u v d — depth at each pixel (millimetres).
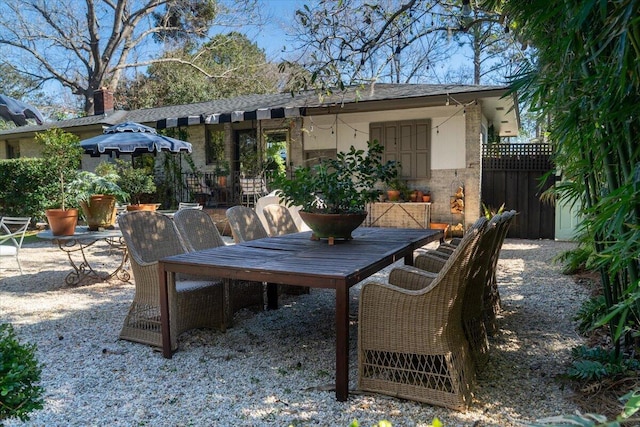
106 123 12539
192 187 11773
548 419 1125
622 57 1681
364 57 4152
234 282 4082
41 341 3531
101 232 5262
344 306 2504
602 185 2652
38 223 11625
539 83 2826
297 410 2457
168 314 3189
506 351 3254
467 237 2352
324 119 10141
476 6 4004
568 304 4430
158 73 22500
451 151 9039
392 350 2574
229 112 10367
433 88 9086
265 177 10844
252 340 3592
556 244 8266
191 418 2379
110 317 4168
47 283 5602
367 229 4887
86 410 2463
